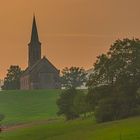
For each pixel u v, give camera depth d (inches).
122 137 5792.3
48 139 7726.4
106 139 5930.1
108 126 7180.1
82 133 7253.9
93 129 7308.1
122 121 7455.7
